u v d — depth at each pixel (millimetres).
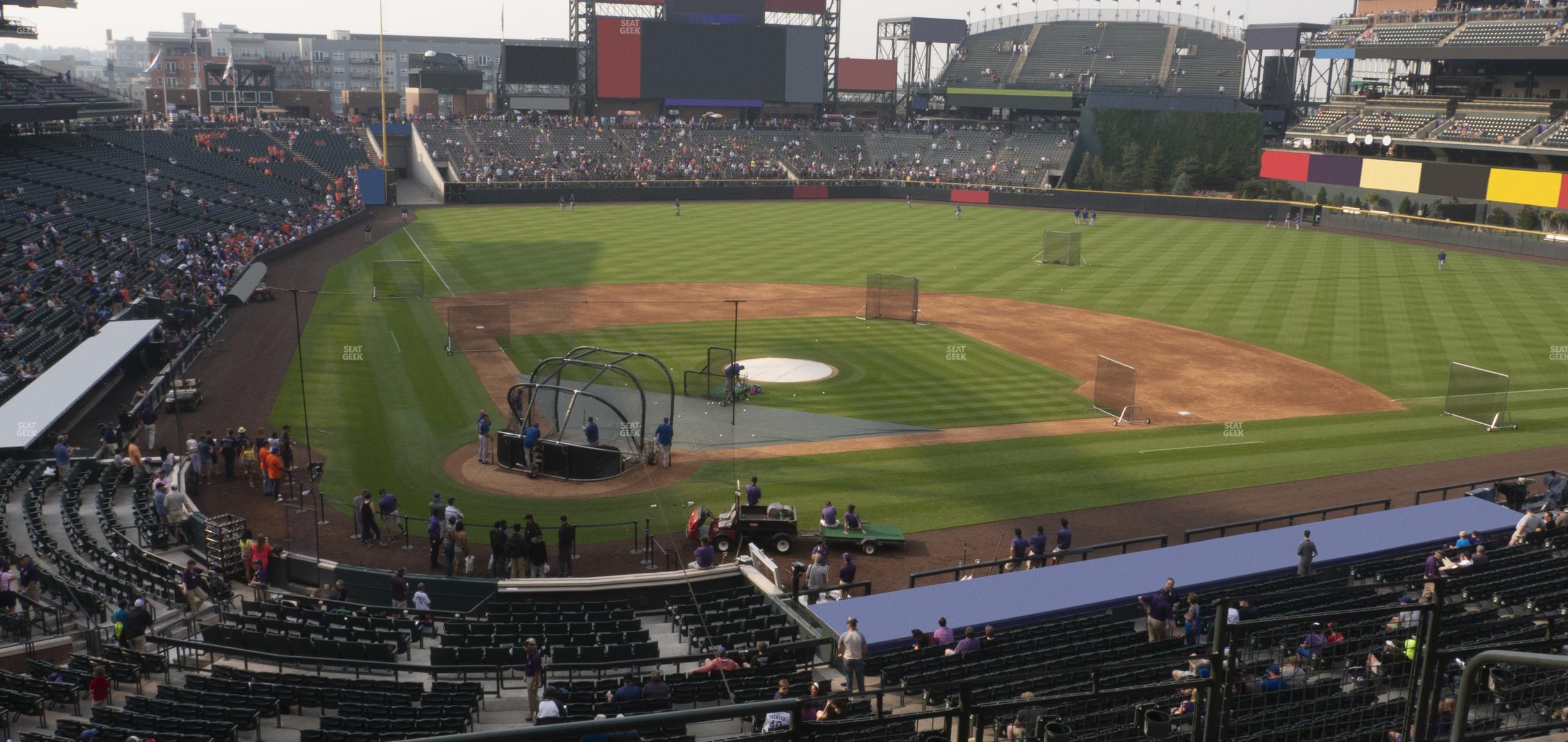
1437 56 99125
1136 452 38469
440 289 65438
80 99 84688
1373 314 60344
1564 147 86750
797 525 30844
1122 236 92125
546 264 74750
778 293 65875
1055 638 22141
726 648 23656
